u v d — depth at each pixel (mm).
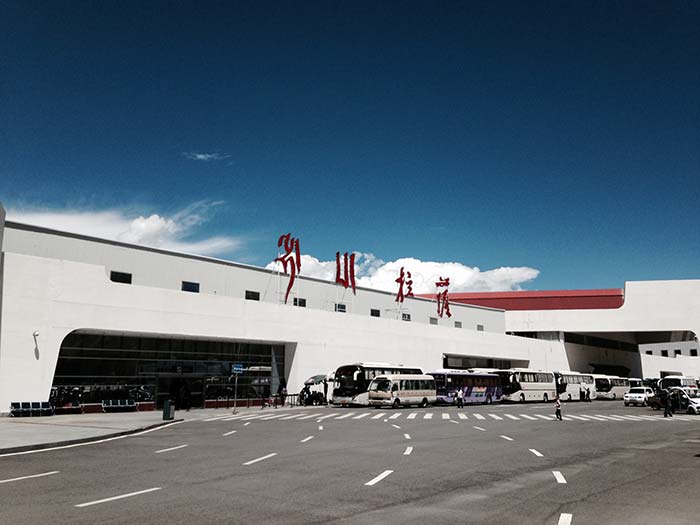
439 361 61156
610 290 78438
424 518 8273
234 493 10016
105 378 33438
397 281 62625
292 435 21453
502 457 15555
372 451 16531
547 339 78375
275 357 45125
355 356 51094
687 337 87500
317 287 53156
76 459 14586
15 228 33750
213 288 43906
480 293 83188
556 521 8164
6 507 8820
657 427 27469
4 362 28422
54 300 30781
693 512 8781
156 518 8109
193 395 38344
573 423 29734
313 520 8070
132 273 39062
